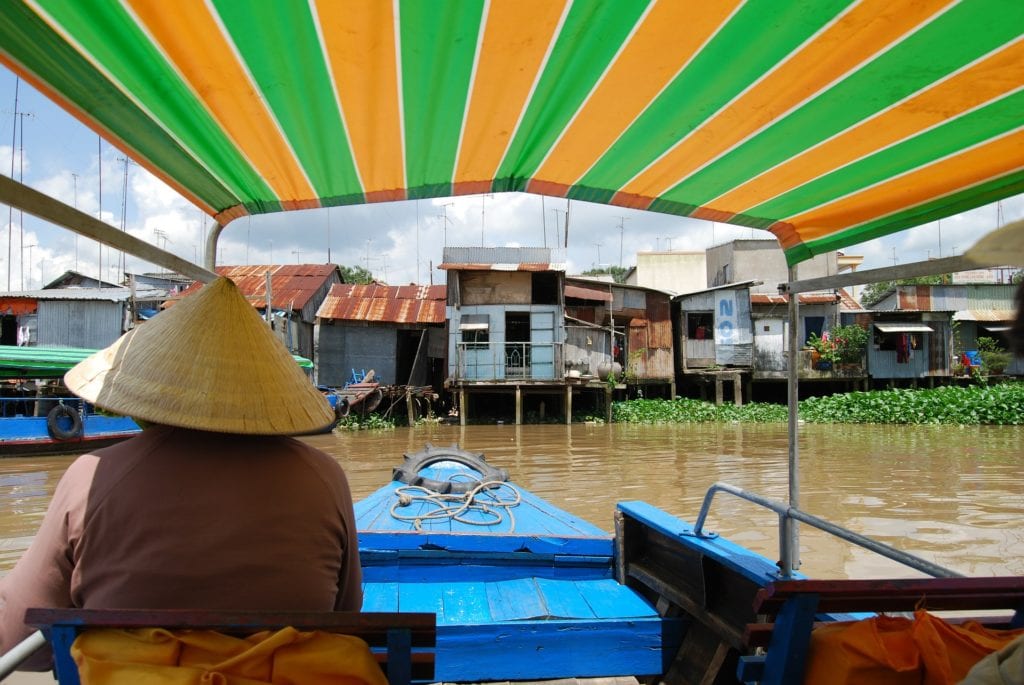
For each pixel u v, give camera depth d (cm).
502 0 151
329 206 269
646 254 3300
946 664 142
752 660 168
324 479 145
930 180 249
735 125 214
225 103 189
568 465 1250
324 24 156
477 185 265
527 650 294
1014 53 172
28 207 134
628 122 212
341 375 2281
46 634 123
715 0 152
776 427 2072
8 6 139
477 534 373
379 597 339
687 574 308
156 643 118
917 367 2652
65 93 176
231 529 128
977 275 3031
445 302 2245
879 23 160
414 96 192
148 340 144
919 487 991
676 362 2648
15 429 1286
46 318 2012
